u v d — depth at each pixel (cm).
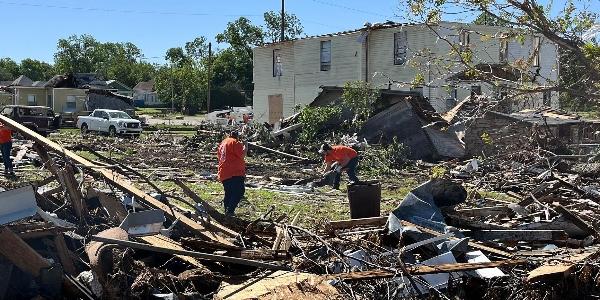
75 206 822
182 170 1995
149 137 3484
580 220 1009
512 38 678
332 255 812
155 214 743
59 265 650
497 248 918
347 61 3641
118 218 845
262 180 1823
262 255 783
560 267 800
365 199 1096
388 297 717
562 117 2183
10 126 950
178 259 755
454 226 1006
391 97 2633
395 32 3334
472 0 627
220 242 818
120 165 941
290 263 778
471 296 786
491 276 788
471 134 2291
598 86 620
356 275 734
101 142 3038
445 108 2870
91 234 769
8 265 632
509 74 728
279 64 4169
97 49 12575
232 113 5006
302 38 3922
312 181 1794
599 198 1316
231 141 1155
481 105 729
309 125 2716
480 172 1959
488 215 1118
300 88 3981
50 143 929
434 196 1036
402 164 2291
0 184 991
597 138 2066
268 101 4262
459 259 847
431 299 746
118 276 656
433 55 749
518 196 1491
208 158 2388
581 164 1761
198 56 10438
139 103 9788
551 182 1471
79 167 893
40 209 758
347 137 2519
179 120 6028
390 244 883
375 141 2572
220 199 1420
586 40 616
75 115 4591
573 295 800
